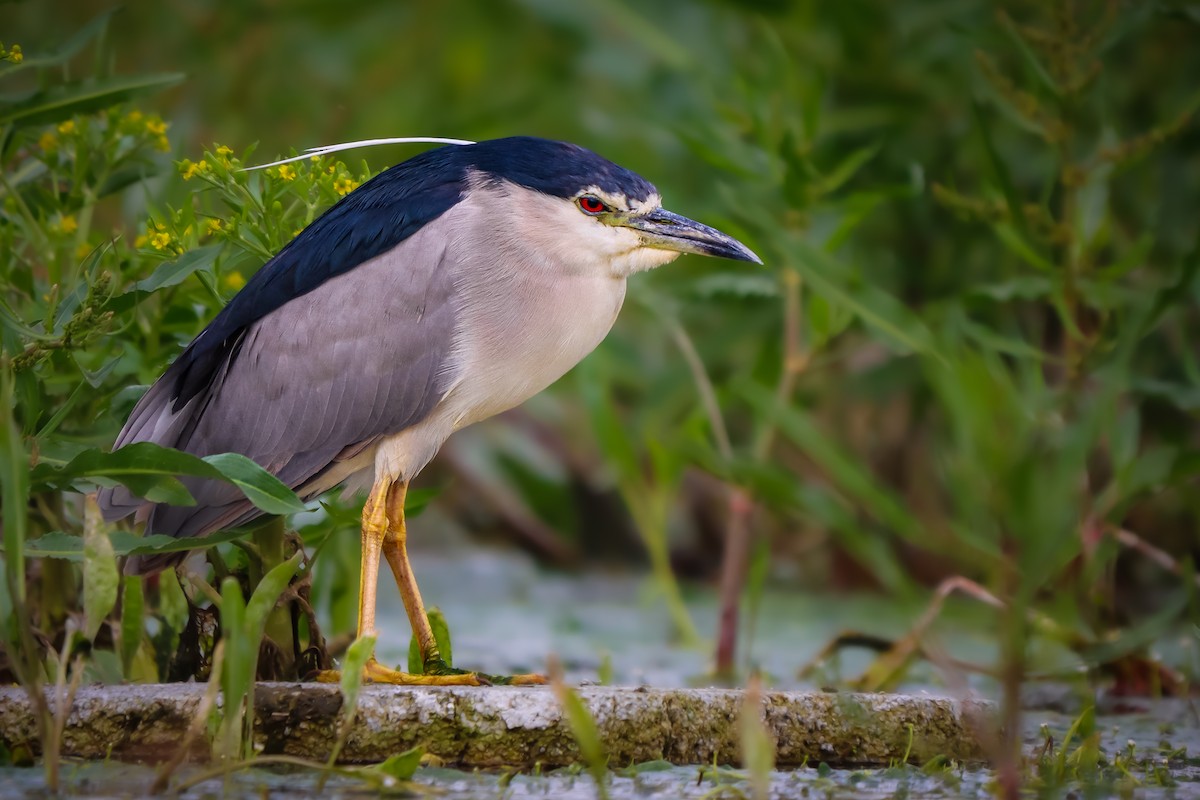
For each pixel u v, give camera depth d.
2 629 6.56
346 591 9.77
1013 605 6.47
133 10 18.39
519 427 19.23
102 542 6.73
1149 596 15.40
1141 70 14.99
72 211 9.03
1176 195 14.59
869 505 7.52
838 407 16.72
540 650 11.94
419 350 8.49
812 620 14.52
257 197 8.71
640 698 7.19
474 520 19.03
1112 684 10.98
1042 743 8.33
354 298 8.53
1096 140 14.69
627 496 13.20
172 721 6.89
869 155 11.67
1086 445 6.55
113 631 8.39
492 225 8.60
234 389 8.61
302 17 18.55
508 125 17.55
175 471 7.08
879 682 10.12
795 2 15.64
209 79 18.08
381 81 19.08
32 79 16.58
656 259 8.87
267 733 6.93
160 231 8.27
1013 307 14.43
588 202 8.69
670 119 15.76
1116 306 11.36
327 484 8.74
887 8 15.50
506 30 19.28
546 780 6.77
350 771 6.44
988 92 13.12
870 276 15.49
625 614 14.87
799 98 13.54
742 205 11.45
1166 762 7.72
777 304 14.30
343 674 6.63
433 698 7.04
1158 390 11.23
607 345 16.62
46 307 8.16
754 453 12.11
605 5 16.33
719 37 16.44
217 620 8.12
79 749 6.91
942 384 6.95
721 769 7.02
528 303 8.59
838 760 7.42
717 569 18.62
